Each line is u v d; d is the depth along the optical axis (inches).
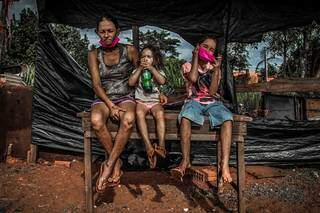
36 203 154.0
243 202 144.0
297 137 235.6
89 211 142.7
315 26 525.7
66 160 232.4
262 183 197.3
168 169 224.1
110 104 139.3
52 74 231.3
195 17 239.5
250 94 460.8
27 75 435.8
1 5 294.4
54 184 179.2
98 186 133.3
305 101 309.3
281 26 256.4
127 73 152.9
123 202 160.7
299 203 165.0
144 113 141.3
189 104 146.3
